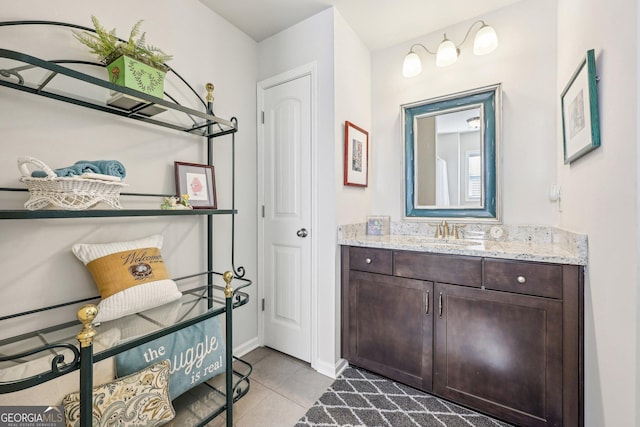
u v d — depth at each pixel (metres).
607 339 0.96
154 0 1.47
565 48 1.47
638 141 0.78
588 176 1.13
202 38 1.71
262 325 2.11
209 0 1.69
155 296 1.18
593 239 1.08
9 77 0.98
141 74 1.14
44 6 1.09
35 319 1.06
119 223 1.31
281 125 2.01
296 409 1.44
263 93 2.09
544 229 1.66
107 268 1.12
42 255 1.08
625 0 0.83
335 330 1.76
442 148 2.01
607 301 0.96
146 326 1.12
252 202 2.07
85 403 0.78
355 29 1.99
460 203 1.95
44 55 1.10
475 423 1.34
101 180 0.96
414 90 2.12
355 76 2.03
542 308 1.23
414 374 1.56
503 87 1.80
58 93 1.12
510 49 1.78
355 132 2.00
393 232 2.18
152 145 1.45
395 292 1.62
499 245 1.58
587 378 1.12
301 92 1.92
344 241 1.78
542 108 1.69
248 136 2.03
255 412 1.42
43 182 0.88
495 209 1.82
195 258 1.65
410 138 2.12
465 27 1.92
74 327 1.12
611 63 0.93
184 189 1.54
